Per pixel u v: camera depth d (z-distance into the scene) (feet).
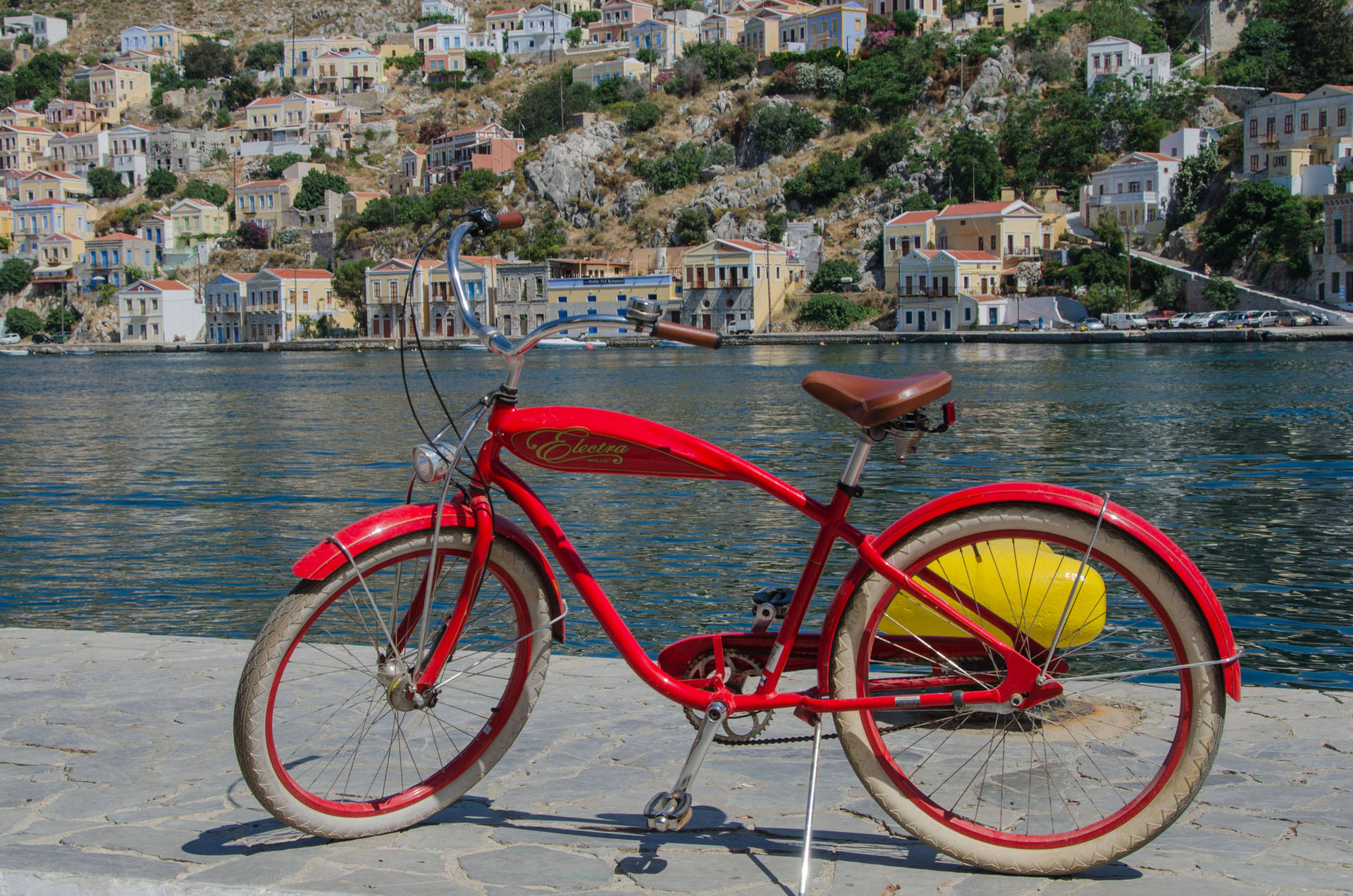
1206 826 11.91
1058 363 219.00
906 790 11.03
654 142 464.65
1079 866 10.72
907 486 67.41
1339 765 13.52
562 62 607.78
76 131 640.17
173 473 86.69
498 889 10.48
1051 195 379.35
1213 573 42.75
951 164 389.19
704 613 38.19
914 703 10.96
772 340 349.61
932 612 11.28
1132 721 14.56
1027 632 11.47
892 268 358.02
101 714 15.93
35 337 483.92
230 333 460.14
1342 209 287.89
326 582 11.38
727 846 11.50
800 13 506.89
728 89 481.05
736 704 11.19
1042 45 438.81
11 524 62.90
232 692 16.97
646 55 555.28
